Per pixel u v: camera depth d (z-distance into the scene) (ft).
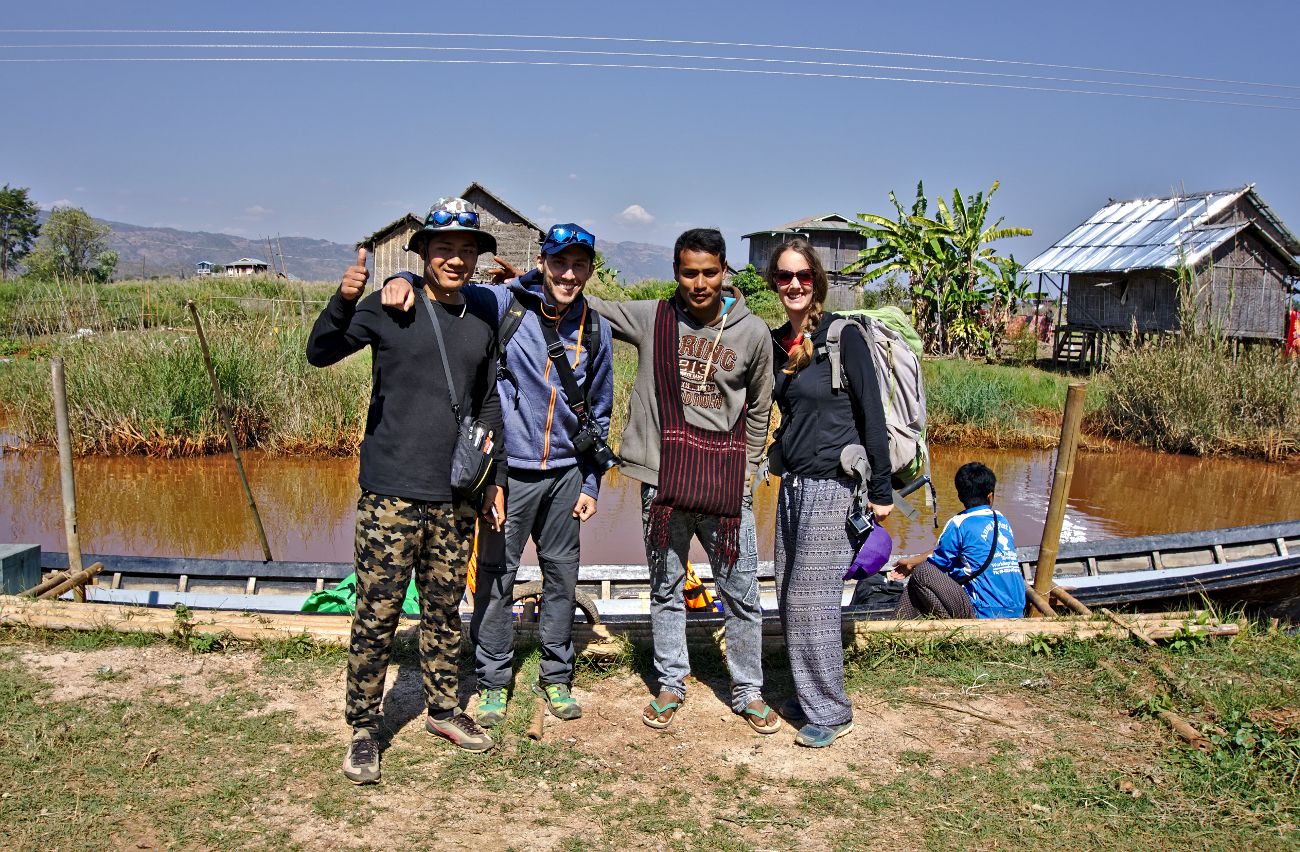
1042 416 63.93
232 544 30.94
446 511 11.63
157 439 45.83
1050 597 18.35
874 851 10.55
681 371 12.50
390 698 13.70
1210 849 10.56
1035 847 10.62
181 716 12.83
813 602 12.73
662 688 13.42
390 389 11.29
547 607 13.55
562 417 12.76
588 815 11.11
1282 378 56.70
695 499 12.50
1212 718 13.38
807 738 12.75
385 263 99.09
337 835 10.50
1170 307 87.10
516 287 12.66
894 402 13.52
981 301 92.73
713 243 11.96
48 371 47.65
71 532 18.65
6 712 12.58
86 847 9.99
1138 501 41.93
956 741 12.96
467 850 10.35
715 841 10.66
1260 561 22.12
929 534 32.96
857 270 101.96
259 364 49.08
